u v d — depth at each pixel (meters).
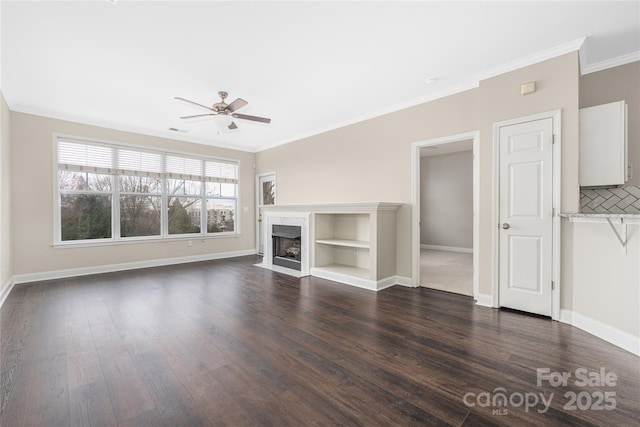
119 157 5.18
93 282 4.29
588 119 2.72
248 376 1.88
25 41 2.57
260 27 2.42
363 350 2.22
